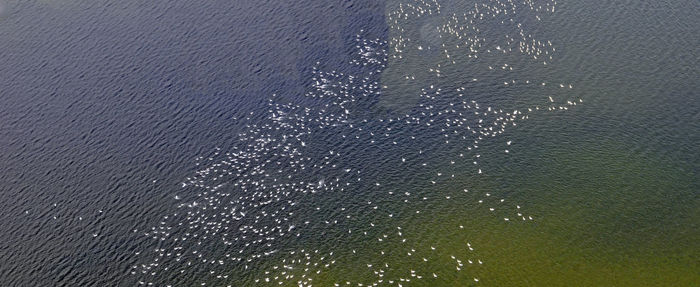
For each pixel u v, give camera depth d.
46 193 62.53
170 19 85.06
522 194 58.22
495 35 78.56
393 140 65.50
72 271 54.84
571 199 57.28
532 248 53.12
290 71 75.44
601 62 72.81
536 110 67.44
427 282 51.09
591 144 62.78
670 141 62.22
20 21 85.88
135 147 67.00
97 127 69.81
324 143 65.88
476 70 73.56
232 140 67.06
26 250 57.06
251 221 58.03
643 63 72.00
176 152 66.06
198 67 76.88
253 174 62.91
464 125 66.44
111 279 53.84
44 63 78.88
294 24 82.81
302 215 58.19
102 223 58.97
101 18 85.88
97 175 64.06
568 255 52.28
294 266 53.62
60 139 68.62
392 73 74.12
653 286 49.25
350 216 57.69
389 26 81.38
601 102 67.56
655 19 78.31
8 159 66.56
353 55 77.19
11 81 76.50
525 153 62.41
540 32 78.25
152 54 79.31
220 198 60.62
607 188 58.03
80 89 74.88
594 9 81.12
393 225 56.41
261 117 69.62
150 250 56.09
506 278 50.81
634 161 60.50
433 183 60.22
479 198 58.28
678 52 72.94
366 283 51.53
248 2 87.50
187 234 57.25
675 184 57.78
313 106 70.50
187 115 70.56
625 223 54.59
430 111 68.62
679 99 66.88
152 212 59.69
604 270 50.78
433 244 54.28
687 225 53.97
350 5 85.44
